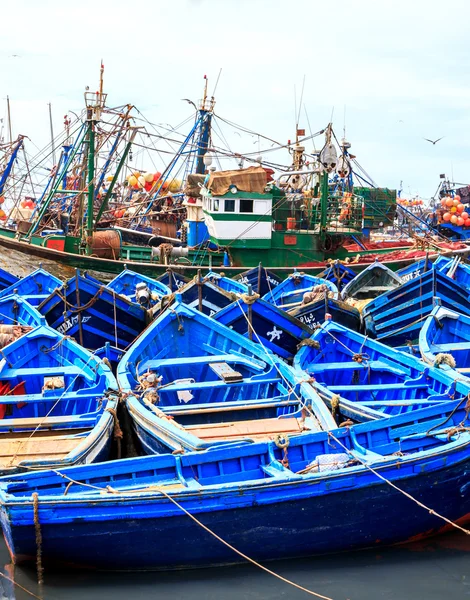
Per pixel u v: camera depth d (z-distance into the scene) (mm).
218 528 11516
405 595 11508
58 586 11508
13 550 11180
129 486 11633
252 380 16109
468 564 12422
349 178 43344
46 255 34969
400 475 12086
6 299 24359
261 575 11961
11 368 17344
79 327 21359
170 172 40781
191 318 19078
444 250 39000
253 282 28578
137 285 25375
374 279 28984
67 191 36531
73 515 10930
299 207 36875
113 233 36875
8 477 11352
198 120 41438
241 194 34062
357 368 17875
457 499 12852
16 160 44281
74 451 12375
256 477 12258
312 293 23938
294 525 11836
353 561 12492
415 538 13000
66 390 16391
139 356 17719
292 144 40531
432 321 19984
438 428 13414
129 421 15367
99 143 39625
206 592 11508
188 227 38031
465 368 18031
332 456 12305
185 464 11953
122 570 11734
